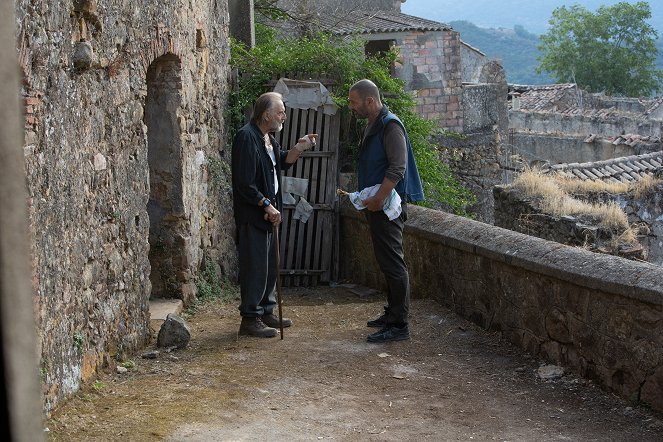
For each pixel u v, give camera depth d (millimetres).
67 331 4641
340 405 4984
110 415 4520
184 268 8133
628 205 13859
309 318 7477
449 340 6637
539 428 4645
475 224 7344
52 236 4434
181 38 7941
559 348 5773
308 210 11062
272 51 11633
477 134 21719
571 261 5590
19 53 3943
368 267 10477
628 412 4844
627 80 53312
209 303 8531
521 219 11992
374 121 6418
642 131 30422
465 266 7211
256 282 6648
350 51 11719
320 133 11227
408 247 8445
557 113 32062
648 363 4797
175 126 7953
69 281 4715
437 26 21297
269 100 6605
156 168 8008
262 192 6621
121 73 5969
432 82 21484
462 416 4852
